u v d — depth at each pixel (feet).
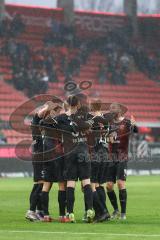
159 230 82.99
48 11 359.25
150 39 369.71
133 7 370.53
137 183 206.80
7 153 243.40
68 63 339.16
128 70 352.08
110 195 103.14
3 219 98.84
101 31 366.84
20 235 76.23
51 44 347.56
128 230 82.79
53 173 95.04
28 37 347.36
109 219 97.30
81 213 111.65
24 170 245.45
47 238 73.10
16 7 351.25
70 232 79.77
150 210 116.98
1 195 155.63
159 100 346.54
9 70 323.16
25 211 114.42
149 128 319.47
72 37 353.51
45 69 327.26
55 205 128.67
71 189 92.22
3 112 300.61
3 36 335.88
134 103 338.54
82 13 367.66
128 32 367.86
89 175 92.32
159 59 364.58
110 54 353.92
